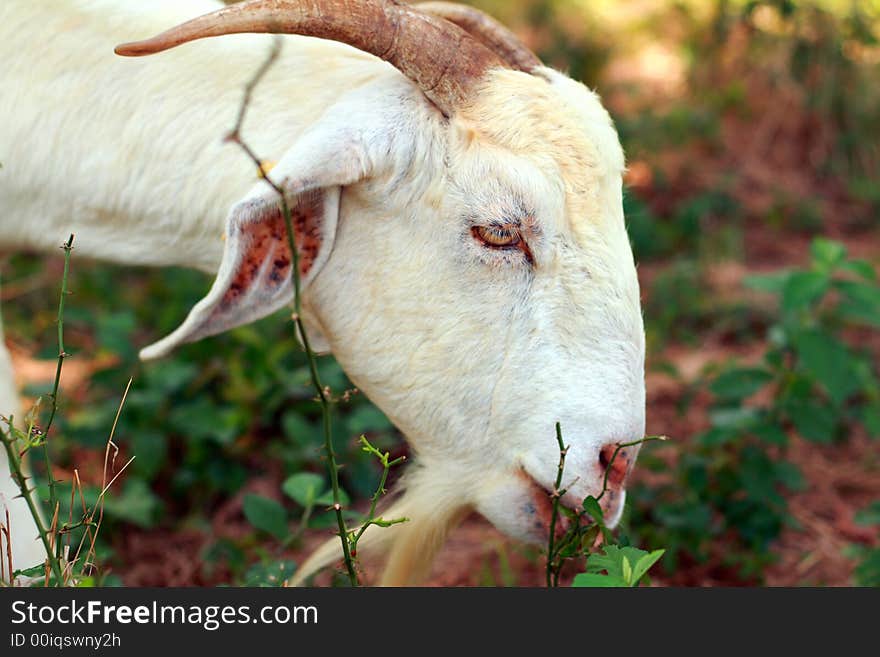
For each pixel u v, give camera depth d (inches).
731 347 77.3
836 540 60.6
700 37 115.3
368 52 45.3
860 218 100.1
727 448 61.2
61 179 48.9
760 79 114.0
